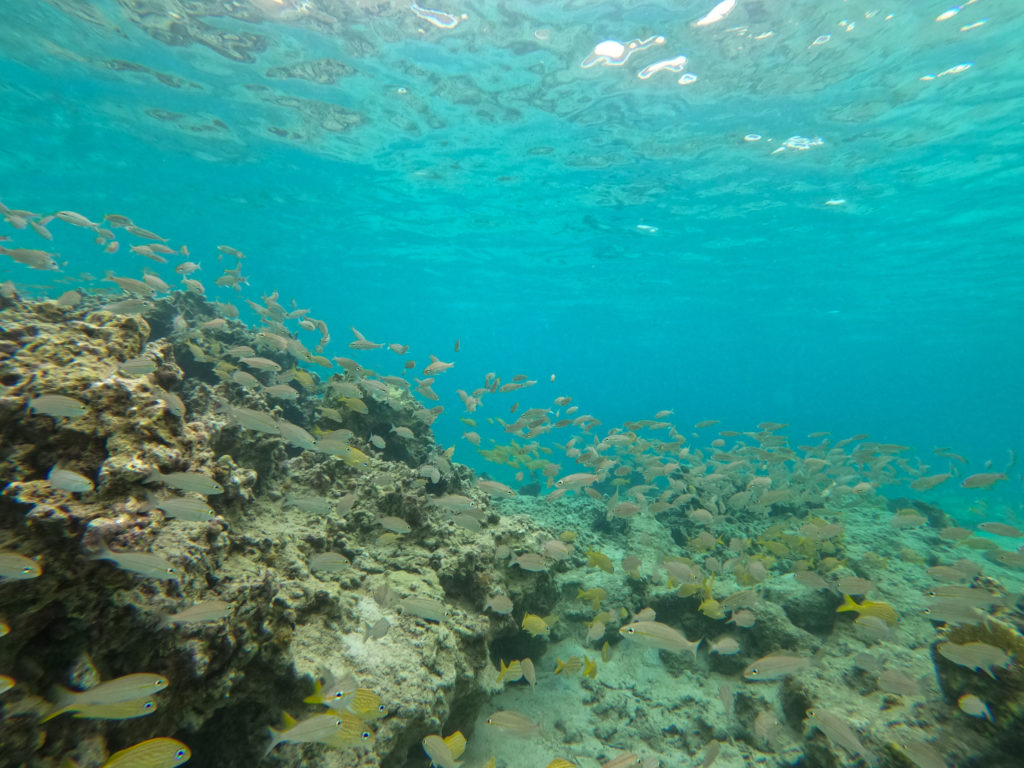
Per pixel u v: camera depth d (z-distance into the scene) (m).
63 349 3.65
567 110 14.61
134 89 15.27
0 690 2.09
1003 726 3.98
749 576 8.08
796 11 10.30
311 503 5.16
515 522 7.64
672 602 7.87
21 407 2.92
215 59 13.51
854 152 15.76
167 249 9.93
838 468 13.59
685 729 5.80
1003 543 14.68
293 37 12.41
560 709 6.12
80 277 13.27
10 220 8.99
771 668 4.19
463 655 5.01
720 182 18.61
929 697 4.82
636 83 13.09
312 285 52.19
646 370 171.00
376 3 11.09
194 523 3.36
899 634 7.22
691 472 12.62
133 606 2.64
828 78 12.30
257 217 27.83
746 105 13.70
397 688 4.04
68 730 2.43
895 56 11.36
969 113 13.27
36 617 2.43
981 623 4.35
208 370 9.30
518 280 38.69
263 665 3.49
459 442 37.91
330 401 9.10
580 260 31.23
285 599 3.81
